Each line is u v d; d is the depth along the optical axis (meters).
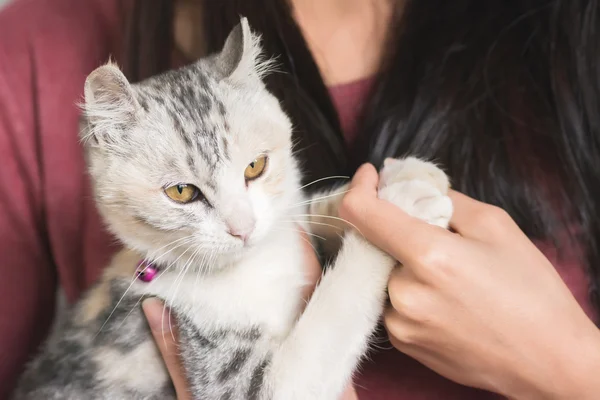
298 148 0.33
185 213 0.28
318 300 0.27
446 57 0.33
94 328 0.30
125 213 0.29
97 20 0.39
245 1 0.34
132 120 0.29
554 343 0.26
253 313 0.28
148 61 0.35
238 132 0.28
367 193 0.28
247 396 0.27
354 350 0.27
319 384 0.26
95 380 0.30
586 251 0.32
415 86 0.33
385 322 0.28
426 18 0.34
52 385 0.30
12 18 0.39
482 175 0.31
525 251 0.27
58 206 0.37
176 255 0.30
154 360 0.30
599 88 0.32
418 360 0.30
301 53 0.34
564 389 0.26
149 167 0.28
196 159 0.28
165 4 0.36
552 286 0.27
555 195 0.31
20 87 0.37
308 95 0.34
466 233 0.28
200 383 0.27
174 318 0.29
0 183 0.37
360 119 0.34
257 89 0.31
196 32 0.37
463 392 0.31
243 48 0.30
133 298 0.30
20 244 0.37
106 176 0.29
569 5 0.32
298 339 0.27
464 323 0.25
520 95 0.32
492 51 0.33
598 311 0.32
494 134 0.32
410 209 0.27
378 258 0.27
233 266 0.29
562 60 0.32
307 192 0.33
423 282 0.25
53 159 0.37
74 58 0.38
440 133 0.32
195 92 0.30
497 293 0.25
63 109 0.37
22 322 0.37
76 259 0.38
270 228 0.29
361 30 0.36
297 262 0.30
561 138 0.32
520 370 0.26
